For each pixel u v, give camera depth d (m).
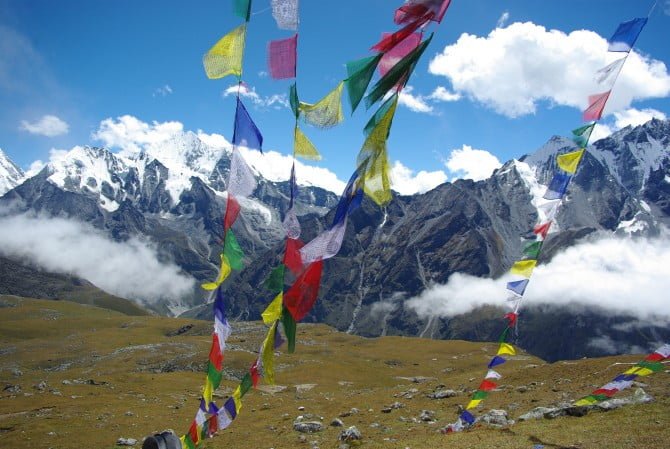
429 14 9.14
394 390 50.06
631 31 14.22
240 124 10.42
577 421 21.59
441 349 139.75
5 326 175.62
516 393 33.84
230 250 10.73
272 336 10.65
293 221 9.95
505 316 18.28
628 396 24.59
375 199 9.84
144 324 191.50
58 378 84.69
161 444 13.48
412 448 21.28
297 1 9.29
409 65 9.38
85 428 39.38
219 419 12.41
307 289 10.25
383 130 9.63
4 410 47.31
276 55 9.36
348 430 26.95
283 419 38.16
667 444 16.64
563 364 41.84
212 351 12.45
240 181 10.53
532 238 17.11
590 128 15.32
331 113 9.44
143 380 70.81
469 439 20.95
